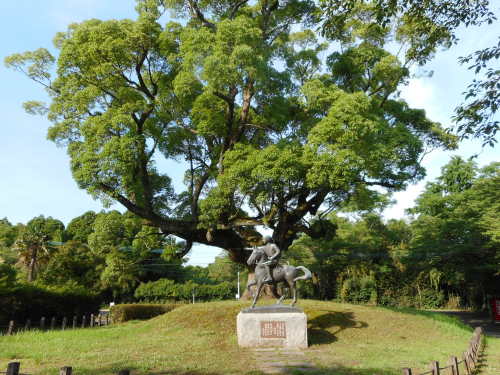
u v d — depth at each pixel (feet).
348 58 64.28
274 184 50.26
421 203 121.19
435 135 67.15
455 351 38.24
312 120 59.00
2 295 64.75
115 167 51.21
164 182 68.03
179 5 63.00
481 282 103.71
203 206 52.90
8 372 16.22
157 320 52.90
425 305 130.72
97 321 83.35
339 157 48.34
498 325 83.35
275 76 56.08
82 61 54.80
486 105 22.66
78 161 53.16
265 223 57.67
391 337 44.47
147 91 61.52
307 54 63.36
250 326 39.11
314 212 66.90
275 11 64.69
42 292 73.15
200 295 147.23
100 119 54.24
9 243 173.88
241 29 49.83
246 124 61.00
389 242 136.36
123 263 70.33
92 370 28.32
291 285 41.34
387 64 59.16
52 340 43.50
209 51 49.83
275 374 27.32
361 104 50.78
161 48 58.44
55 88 61.72
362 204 71.36
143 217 61.98
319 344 40.11
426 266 116.57
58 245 132.98
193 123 61.46
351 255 127.75
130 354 34.78
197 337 43.11
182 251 69.56
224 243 67.26
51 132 58.75
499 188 82.84
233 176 50.98
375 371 28.12
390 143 54.39
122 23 56.65
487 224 78.02
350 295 130.82
